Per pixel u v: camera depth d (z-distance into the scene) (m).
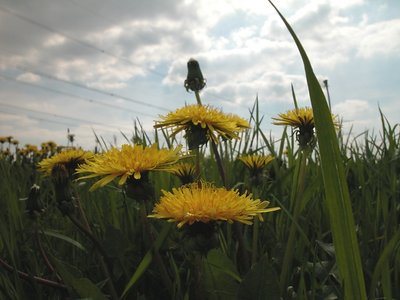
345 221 0.06
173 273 0.12
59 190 0.12
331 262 0.11
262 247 0.14
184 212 0.08
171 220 0.08
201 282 0.09
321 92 0.06
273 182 0.17
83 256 0.15
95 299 0.09
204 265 0.09
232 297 0.09
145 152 0.10
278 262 0.12
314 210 0.16
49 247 0.14
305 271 0.11
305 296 0.09
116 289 0.12
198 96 0.20
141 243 0.13
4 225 0.14
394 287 0.11
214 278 0.09
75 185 0.15
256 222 0.12
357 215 0.15
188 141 0.13
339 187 0.06
